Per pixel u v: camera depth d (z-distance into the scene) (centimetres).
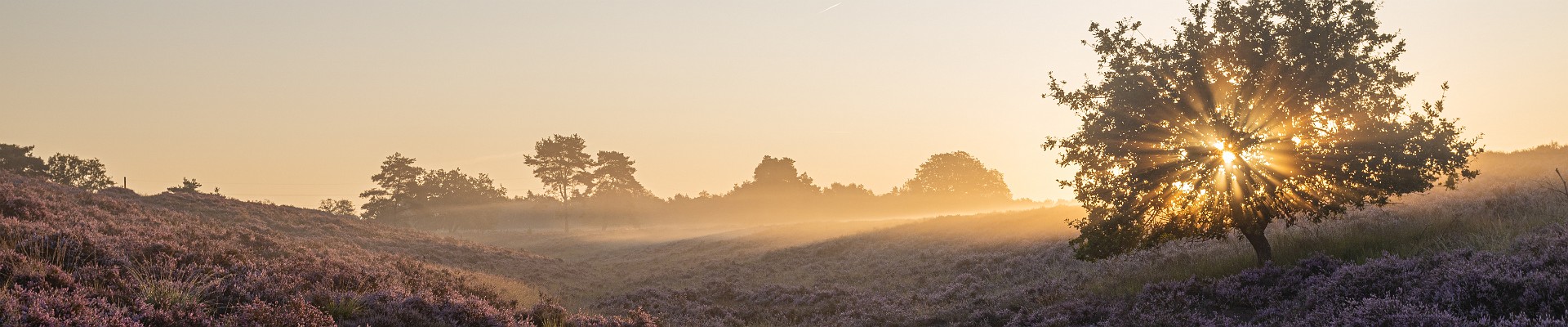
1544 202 1742
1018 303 1906
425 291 1516
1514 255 1173
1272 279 1479
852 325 1950
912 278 2947
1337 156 1531
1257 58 1588
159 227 2222
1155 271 2045
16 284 927
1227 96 1644
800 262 4128
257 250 2216
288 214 4812
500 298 1970
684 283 3453
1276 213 1636
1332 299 1188
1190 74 1644
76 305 918
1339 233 1891
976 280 2642
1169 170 1634
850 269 3534
